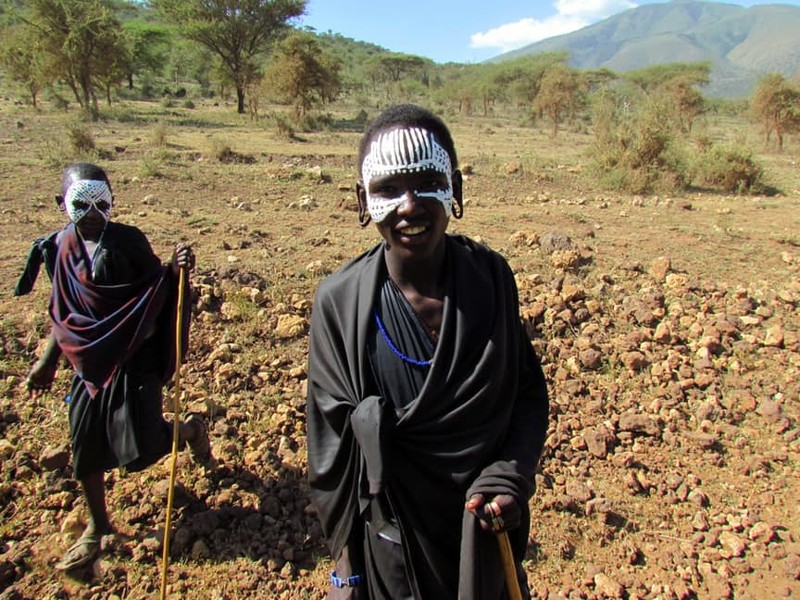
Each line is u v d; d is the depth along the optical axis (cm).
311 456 227
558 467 468
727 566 391
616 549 403
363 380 209
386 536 219
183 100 5147
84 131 1869
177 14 4381
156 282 356
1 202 1091
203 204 1118
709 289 731
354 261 224
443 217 201
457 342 201
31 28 3388
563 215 1109
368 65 8981
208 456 427
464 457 204
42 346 534
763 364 598
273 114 3194
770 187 1745
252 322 586
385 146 198
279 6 4209
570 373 575
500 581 213
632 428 505
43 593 351
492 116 5734
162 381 372
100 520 372
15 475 421
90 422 354
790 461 487
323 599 354
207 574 364
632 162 1625
